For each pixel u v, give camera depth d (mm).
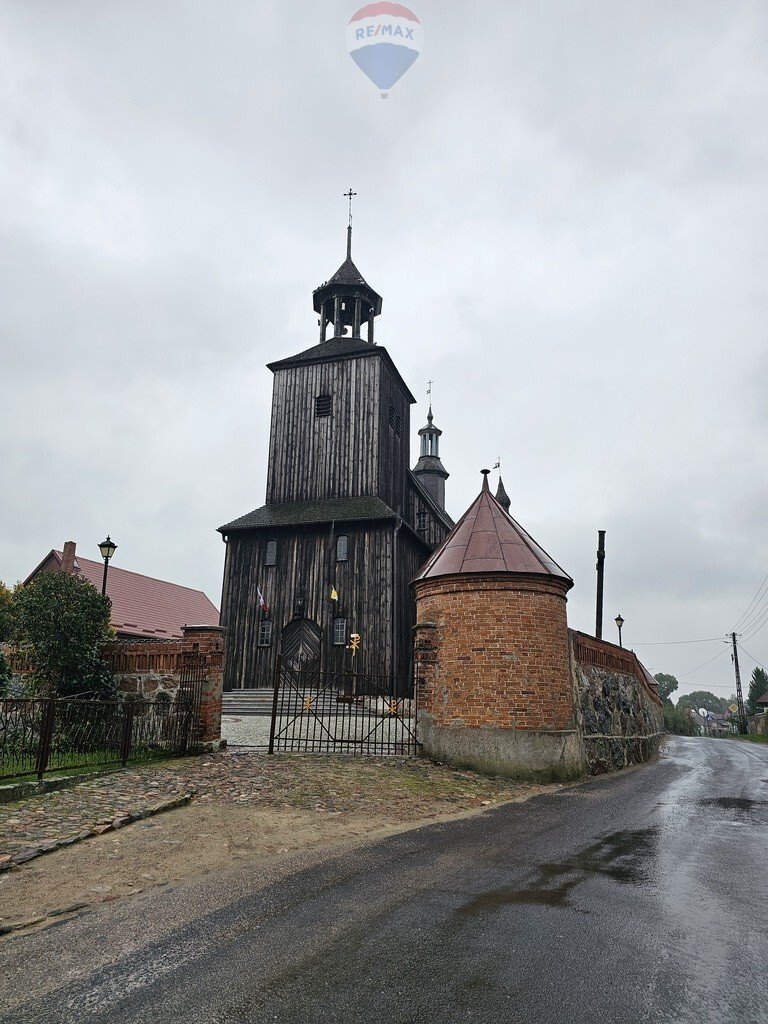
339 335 33156
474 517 14422
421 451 52875
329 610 26172
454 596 13164
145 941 4246
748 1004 3488
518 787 11266
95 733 10328
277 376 31234
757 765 17625
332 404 30031
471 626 12867
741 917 4781
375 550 26391
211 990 3590
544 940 4281
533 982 3695
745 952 4152
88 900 4973
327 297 33531
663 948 4195
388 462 30438
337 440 29641
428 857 6355
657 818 8719
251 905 4902
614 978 3758
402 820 8141
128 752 10414
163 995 3535
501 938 4305
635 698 20203
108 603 14109
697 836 7555
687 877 5797
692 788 12008
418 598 14055
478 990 3596
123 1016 3332
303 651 26234
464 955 4039
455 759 12375
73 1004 3449
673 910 4902
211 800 8422
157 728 11359
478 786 10875
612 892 5312
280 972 3803
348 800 8914
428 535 34656
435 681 13078
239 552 27891
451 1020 3295
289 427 30469
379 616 25656
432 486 51281
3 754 9156
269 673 26156
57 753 10047
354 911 4793
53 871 5609
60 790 8414
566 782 12172
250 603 27156
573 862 6262
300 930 4426
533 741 12172
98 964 3912
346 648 25547
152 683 12766
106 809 7555
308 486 29516
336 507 27938
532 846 6906
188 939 4273
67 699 9227
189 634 12492
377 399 29531
